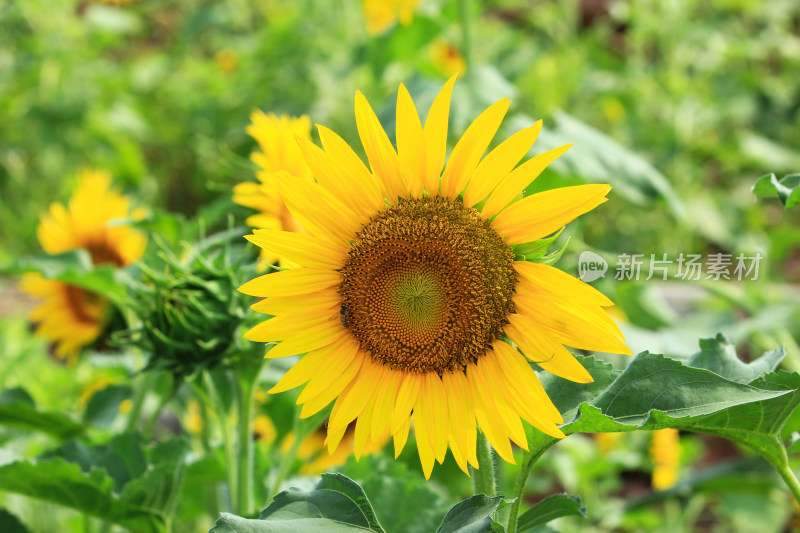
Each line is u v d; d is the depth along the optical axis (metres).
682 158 2.67
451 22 1.82
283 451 1.42
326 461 1.42
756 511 1.74
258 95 2.97
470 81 1.42
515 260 0.92
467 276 0.92
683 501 1.43
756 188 0.94
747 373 0.96
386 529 1.08
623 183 1.35
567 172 1.32
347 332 0.95
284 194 0.94
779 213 2.99
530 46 2.86
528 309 0.92
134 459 1.14
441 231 0.93
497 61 2.73
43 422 1.22
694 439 1.83
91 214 1.42
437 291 0.93
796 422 1.06
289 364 1.27
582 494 1.68
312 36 2.83
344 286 0.95
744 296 1.70
